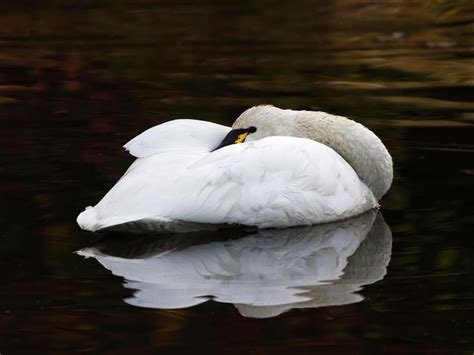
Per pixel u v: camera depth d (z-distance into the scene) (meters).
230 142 12.65
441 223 11.44
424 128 15.65
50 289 9.30
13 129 15.66
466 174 13.35
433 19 24.84
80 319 8.55
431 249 10.50
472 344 8.06
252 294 9.20
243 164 11.14
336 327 8.40
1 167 13.57
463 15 25.27
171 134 11.85
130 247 10.70
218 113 16.53
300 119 13.15
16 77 19.45
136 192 10.97
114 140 14.96
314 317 8.64
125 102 17.42
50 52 21.59
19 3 27.19
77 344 8.04
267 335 8.23
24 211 11.77
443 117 16.28
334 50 21.61
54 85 18.81
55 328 8.36
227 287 9.41
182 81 18.98
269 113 13.10
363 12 25.80
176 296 9.14
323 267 10.02
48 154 14.21
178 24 24.48
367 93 17.98
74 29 24.05
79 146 14.65
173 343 8.06
